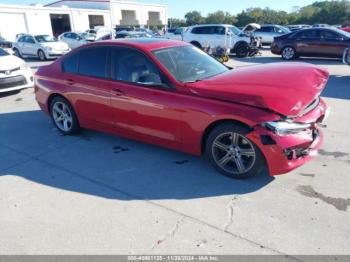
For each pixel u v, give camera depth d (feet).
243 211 10.11
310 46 46.14
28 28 114.21
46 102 17.66
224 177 12.23
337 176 11.98
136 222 9.82
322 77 12.44
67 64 16.44
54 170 13.50
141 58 13.50
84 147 15.79
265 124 10.45
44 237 9.33
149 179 12.39
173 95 12.35
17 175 13.16
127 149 15.28
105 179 12.55
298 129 10.66
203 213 10.12
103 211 10.45
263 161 11.17
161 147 15.06
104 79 14.64
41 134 17.97
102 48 14.90
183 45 15.26
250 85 11.61
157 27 191.31
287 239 8.80
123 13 188.75
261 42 65.51
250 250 8.48
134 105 13.48
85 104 15.58
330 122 17.98
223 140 11.95
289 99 10.66
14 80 26.63
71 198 11.29
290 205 10.30
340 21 235.81
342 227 9.18
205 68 14.17
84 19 143.84
